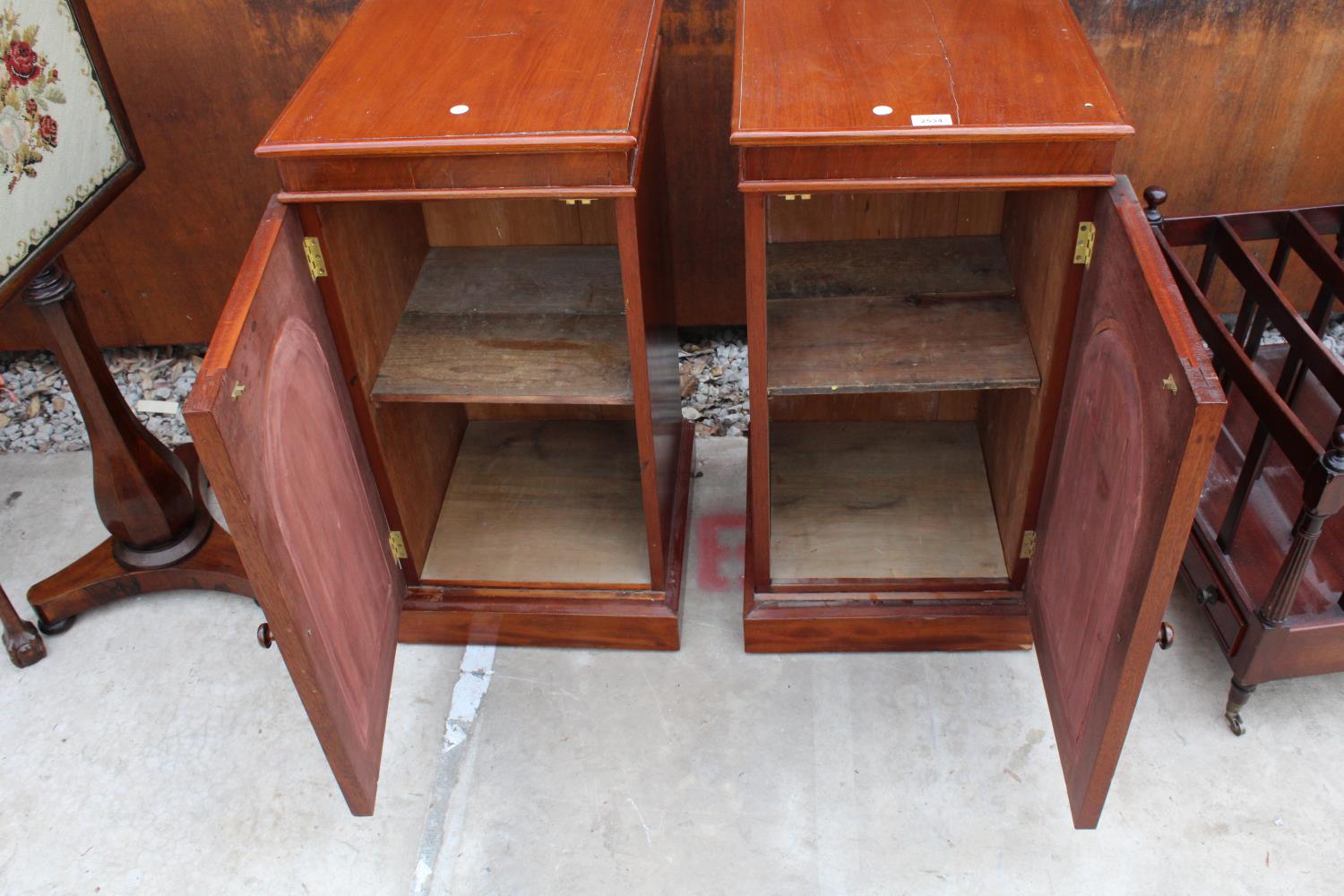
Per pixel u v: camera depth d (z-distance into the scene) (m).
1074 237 1.53
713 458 2.52
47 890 1.79
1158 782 1.84
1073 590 1.64
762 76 1.58
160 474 2.15
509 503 2.28
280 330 1.46
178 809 1.90
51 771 1.97
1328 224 2.00
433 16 1.82
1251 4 2.17
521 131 1.46
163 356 3.02
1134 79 2.30
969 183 1.47
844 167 1.48
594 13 1.81
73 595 2.17
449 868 1.78
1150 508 1.28
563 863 1.78
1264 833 1.76
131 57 2.33
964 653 2.07
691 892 1.73
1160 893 1.69
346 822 1.86
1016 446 1.95
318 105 1.57
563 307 2.00
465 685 2.07
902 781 1.87
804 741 1.94
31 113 1.67
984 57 1.59
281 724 2.03
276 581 1.36
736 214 2.56
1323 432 2.27
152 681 2.12
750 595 2.05
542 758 1.94
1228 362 1.76
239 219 2.62
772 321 1.91
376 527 1.89
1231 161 2.44
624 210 1.51
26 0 1.64
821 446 2.38
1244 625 1.79
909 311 1.91
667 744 1.95
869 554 2.10
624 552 2.15
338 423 1.70
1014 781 1.86
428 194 1.52
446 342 1.92
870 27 1.70
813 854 1.77
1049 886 1.71
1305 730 1.90
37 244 1.72
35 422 2.80
